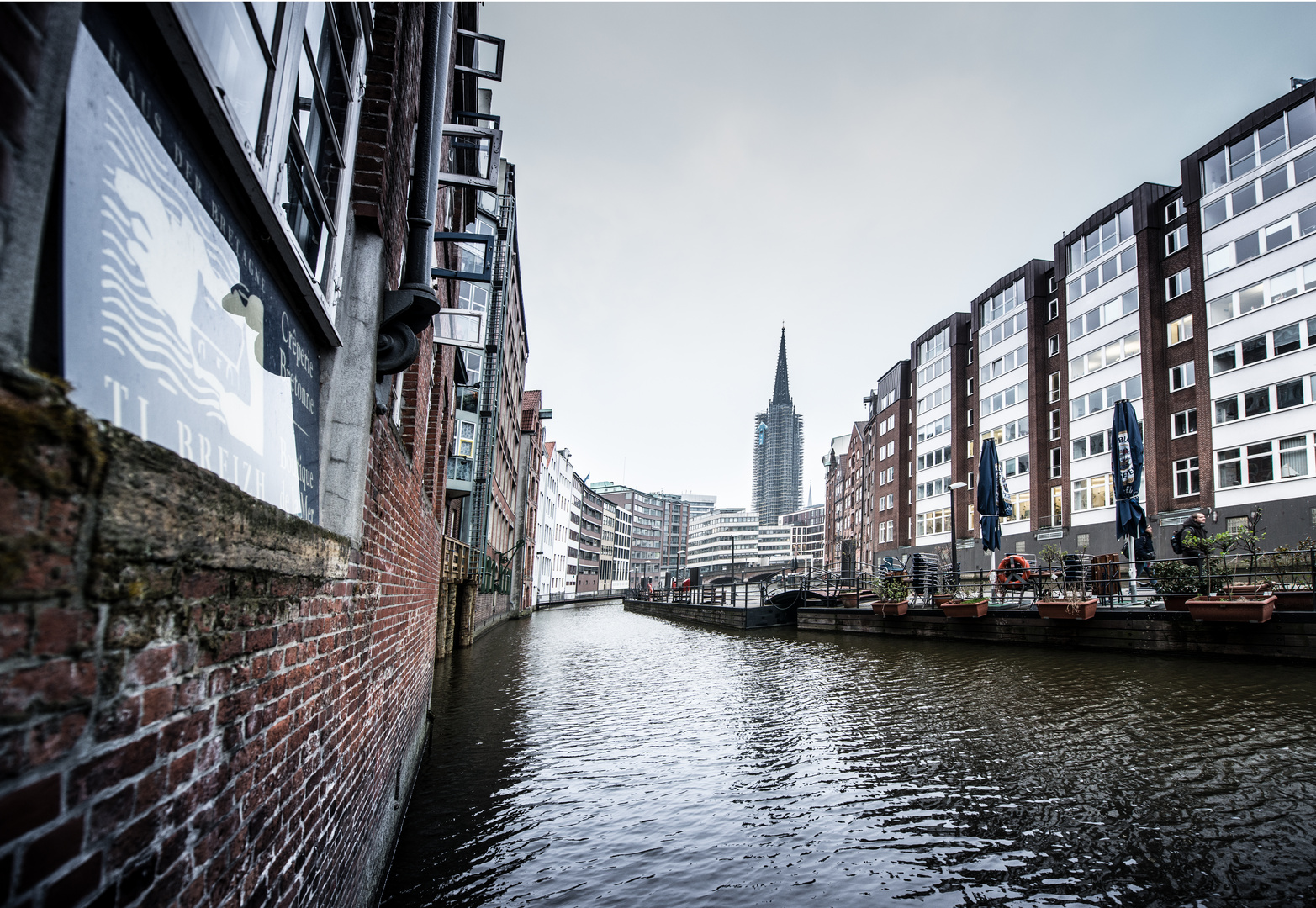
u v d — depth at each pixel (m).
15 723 0.92
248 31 1.76
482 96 19.17
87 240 1.16
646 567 178.00
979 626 19.34
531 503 55.06
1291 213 25.98
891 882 4.98
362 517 3.52
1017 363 41.06
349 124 3.20
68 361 1.10
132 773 1.27
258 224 2.08
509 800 6.80
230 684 1.75
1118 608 16.84
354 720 3.50
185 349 1.60
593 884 5.03
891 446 56.56
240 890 1.86
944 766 7.58
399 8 3.74
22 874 0.94
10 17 0.90
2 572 0.86
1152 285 31.50
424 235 4.26
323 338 3.11
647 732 9.67
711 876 5.12
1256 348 26.81
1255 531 26.08
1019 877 4.98
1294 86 28.22
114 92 1.25
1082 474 35.41
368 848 4.15
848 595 29.36
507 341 33.06
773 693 12.77
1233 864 5.02
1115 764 7.29
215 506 1.57
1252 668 12.56
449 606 19.80
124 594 1.20
